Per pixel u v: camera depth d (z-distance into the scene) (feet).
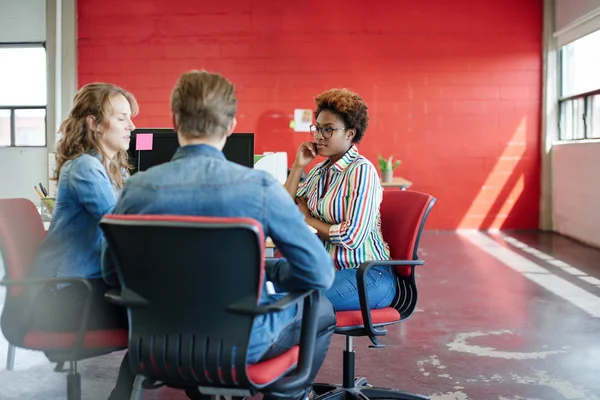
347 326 6.94
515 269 17.54
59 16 24.91
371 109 25.45
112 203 6.16
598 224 21.06
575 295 14.44
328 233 7.33
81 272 6.15
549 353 10.37
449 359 10.14
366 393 8.18
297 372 5.05
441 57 25.31
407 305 7.40
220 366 4.65
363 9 25.20
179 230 4.41
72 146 6.53
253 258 4.43
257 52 25.32
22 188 25.54
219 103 4.78
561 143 24.27
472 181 25.64
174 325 4.74
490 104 25.40
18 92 25.44
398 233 7.54
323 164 8.16
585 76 22.81
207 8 25.25
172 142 9.21
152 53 25.38
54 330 6.01
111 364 9.95
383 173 20.97
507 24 25.20
